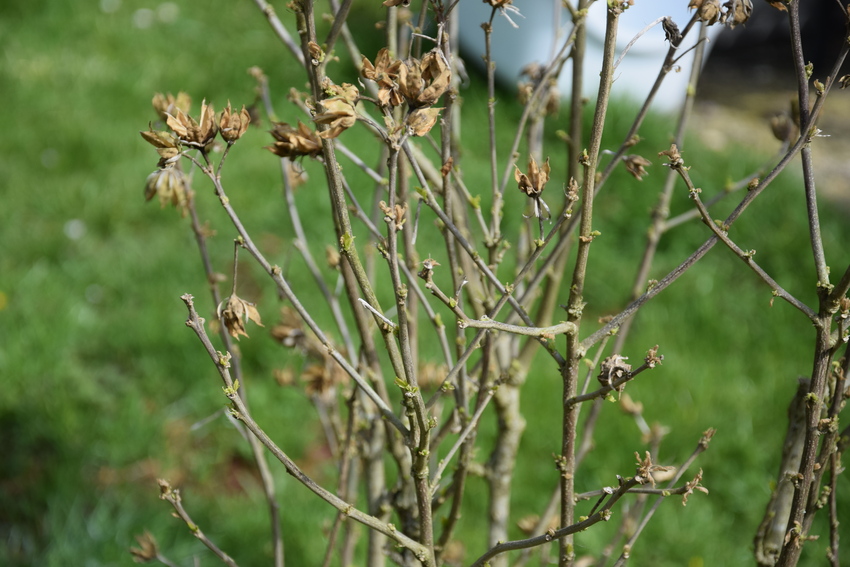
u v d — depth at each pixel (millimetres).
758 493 3018
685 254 4203
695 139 5070
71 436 3160
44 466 3111
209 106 1038
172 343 3561
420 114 974
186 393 3410
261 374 3482
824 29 6840
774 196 4414
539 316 1719
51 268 3977
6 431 3203
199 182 4473
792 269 4070
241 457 3223
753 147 5336
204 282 3941
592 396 1115
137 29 6035
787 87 6570
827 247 4148
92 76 5352
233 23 6164
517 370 1718
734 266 4129
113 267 3994
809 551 2803
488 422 3025
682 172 1064
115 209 4277
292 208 1809
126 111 5117
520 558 1898
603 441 3092
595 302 3918
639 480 1039
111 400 3369
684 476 3041
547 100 1812
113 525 2830
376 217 1829
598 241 4246
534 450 3092
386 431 1566
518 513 2910
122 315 3727
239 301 1111
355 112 949
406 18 1639
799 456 1390
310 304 3760
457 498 1520
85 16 6133
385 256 1059
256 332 3578
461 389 1484
